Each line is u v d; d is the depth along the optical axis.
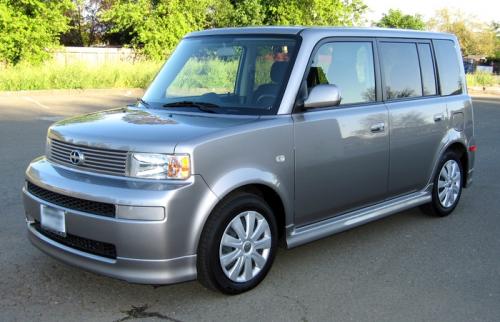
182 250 3.71
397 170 5.45
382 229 5.86
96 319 3.72
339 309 3.96
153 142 3.69
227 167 3.88
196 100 4.66
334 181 4.75
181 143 3.68
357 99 5.04
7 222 5.61
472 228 5.96
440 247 5.34
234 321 3.74
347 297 4.16
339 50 4.90
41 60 24.92
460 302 4.12
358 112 4.93
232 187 3.88
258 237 4.18
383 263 4.88
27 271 4.45
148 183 3.64
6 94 19.09
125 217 3.58
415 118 5.60
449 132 6.15
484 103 22.70
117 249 3.64
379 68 5.30
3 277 4.33
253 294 4.17
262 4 32.03
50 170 4.08
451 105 6.19
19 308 3.84
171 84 5.02
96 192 3.66
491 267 4.84
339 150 4.75
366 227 5.93
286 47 4.61
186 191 3.65
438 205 6.19
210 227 3.84
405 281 4.49
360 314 3.89
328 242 5.41
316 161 4.55
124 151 3.72
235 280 4.07
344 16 31.84
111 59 27.61
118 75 22.78
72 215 3.78
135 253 3.61
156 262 3.63
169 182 3.65
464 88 6.61
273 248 4.32
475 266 4.86
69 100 18.14
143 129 3.93
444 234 5.73
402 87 5.60
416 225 6.02
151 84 5.24
